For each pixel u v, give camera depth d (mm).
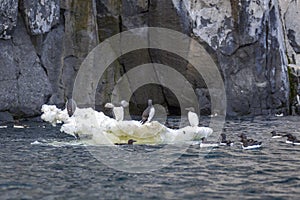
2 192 35062
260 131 80625
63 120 77250
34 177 40219
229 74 126125
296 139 64875
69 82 109250
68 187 36812
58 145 59719
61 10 107250
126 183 38469
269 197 34219
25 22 98562
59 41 106312
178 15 119438
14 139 66000
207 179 40156
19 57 98062
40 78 101438
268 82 128125
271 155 53062
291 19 143250
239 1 123875
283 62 130125
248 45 125875
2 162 47312
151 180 39688
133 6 120500
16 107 96875
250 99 126562
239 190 36281
